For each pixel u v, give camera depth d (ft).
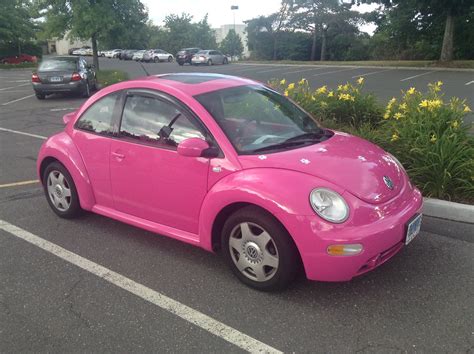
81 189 15.25
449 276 11.84
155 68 118.01
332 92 25.44
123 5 71.20
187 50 140.05
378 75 75.61
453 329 9.74
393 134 18.42
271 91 14.85
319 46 159.33
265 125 13.00
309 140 12.84
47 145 16.16
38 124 36.73
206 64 132.67
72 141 15.53
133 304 11.07
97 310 10.85
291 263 10.59
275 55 163.22
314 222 9.98
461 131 17.90
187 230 12.73
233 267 11.72
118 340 9.73
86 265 13.08
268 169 10.96
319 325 10.00
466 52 106.11
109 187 14.49
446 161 16.21
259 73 91.25
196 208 12.18
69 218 16.42
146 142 13.25
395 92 51.55
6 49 156.25
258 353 9.21
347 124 23.88
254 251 11.07
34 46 169.37
